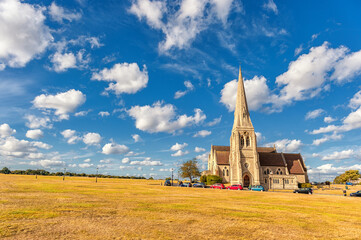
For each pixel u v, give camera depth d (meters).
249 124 98.69
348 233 14.92
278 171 96.88
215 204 26.11
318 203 31.55
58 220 15.23
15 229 12.78
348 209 26.09
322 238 13.63
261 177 93.06
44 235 12.04
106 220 15.81
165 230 13.91
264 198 36.94
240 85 106.12
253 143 95.31
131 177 170.00
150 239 12.12
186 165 113.00
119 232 13.12
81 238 11.81
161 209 20.94
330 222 18.20
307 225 16.83
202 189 56.16
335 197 44.16
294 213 21.86
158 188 51.91
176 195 35.56
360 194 48.28
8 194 27.55
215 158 105.69
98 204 22.30
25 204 20.59
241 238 12.98
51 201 23.06
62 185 47.88
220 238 12.80
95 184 57.88
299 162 101.62
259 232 14.38
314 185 101.62
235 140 96.12
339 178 145.62
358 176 133.50
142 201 26.02
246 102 103.81
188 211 20.48
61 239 11.52
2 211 17.11
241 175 91.12
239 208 23.70
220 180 95.62
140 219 16.52
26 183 49.72
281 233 14.38
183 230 14.12
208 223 16.14
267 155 101.94
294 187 91.69
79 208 19.72
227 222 16.69
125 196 30.80
